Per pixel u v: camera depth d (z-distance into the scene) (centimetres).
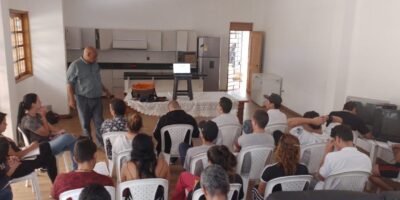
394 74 483
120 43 908
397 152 381
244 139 328
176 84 534
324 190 246
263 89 840
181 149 371
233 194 239
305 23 734
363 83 550
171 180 402
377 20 515
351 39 580
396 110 398
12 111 489
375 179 346
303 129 371
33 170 319
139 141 259
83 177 231
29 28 643
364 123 423
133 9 939
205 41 948
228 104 399
